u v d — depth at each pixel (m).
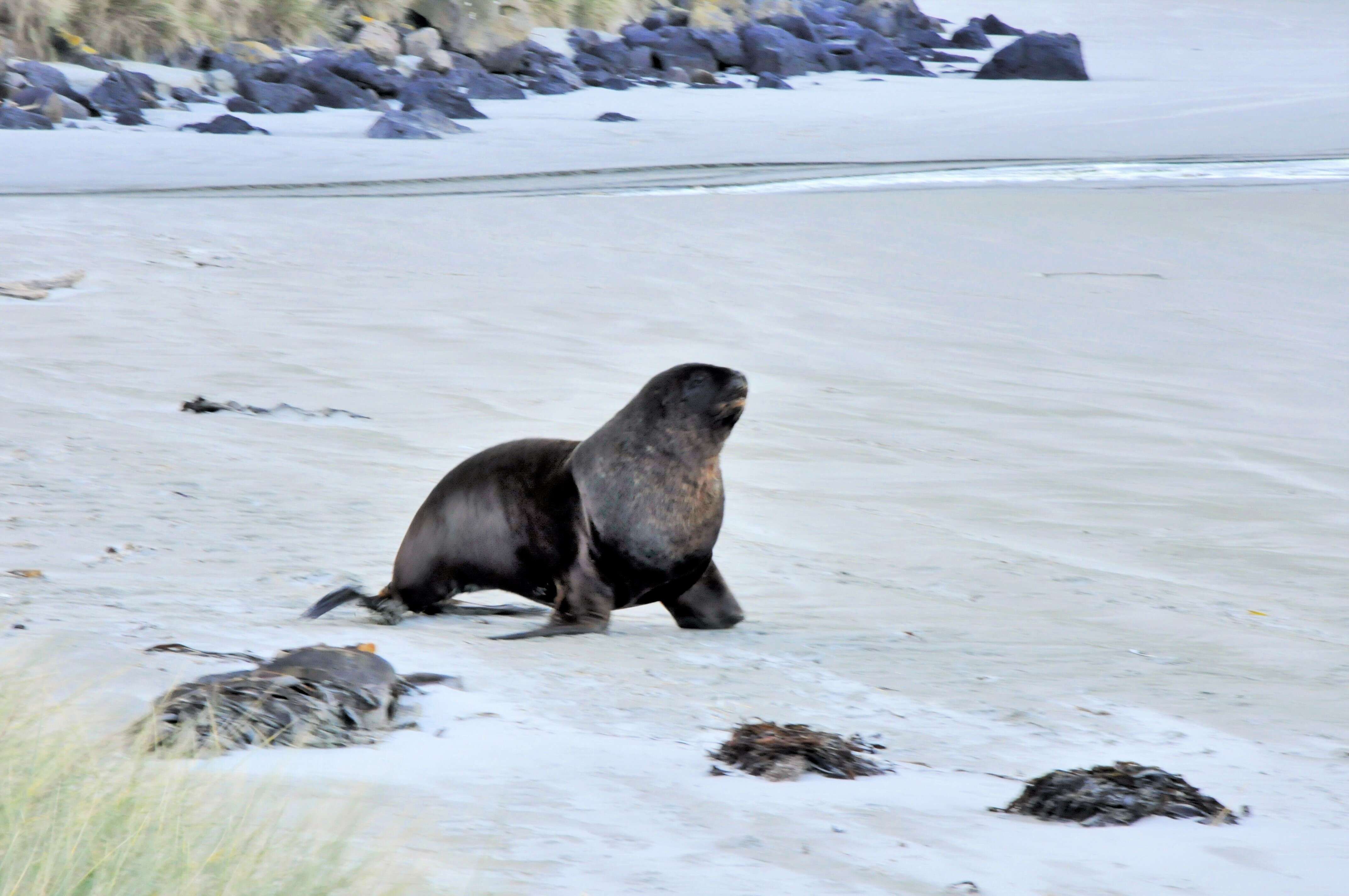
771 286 81.44
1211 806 17.52
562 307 73.56
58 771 12.81
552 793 16.11
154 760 14.84
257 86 164.62
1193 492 48.22
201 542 32.72
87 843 11.41
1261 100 197.75
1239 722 22.91
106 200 96.56
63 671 18.80
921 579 35.00
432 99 165.50
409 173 120.44
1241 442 56.00
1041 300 81.94
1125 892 14.36
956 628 29.64
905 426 55.69
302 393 54.62
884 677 24.61
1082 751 20.50
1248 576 38.22
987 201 108.12
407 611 29.03
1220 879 14.95
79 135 135.38
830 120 176.50
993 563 37.09
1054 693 24.06
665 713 20.73
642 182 117.88
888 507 44.06
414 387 56.62
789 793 17.08
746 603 31.48
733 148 146.00
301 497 38.56
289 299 72.38
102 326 63.97
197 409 50.28
